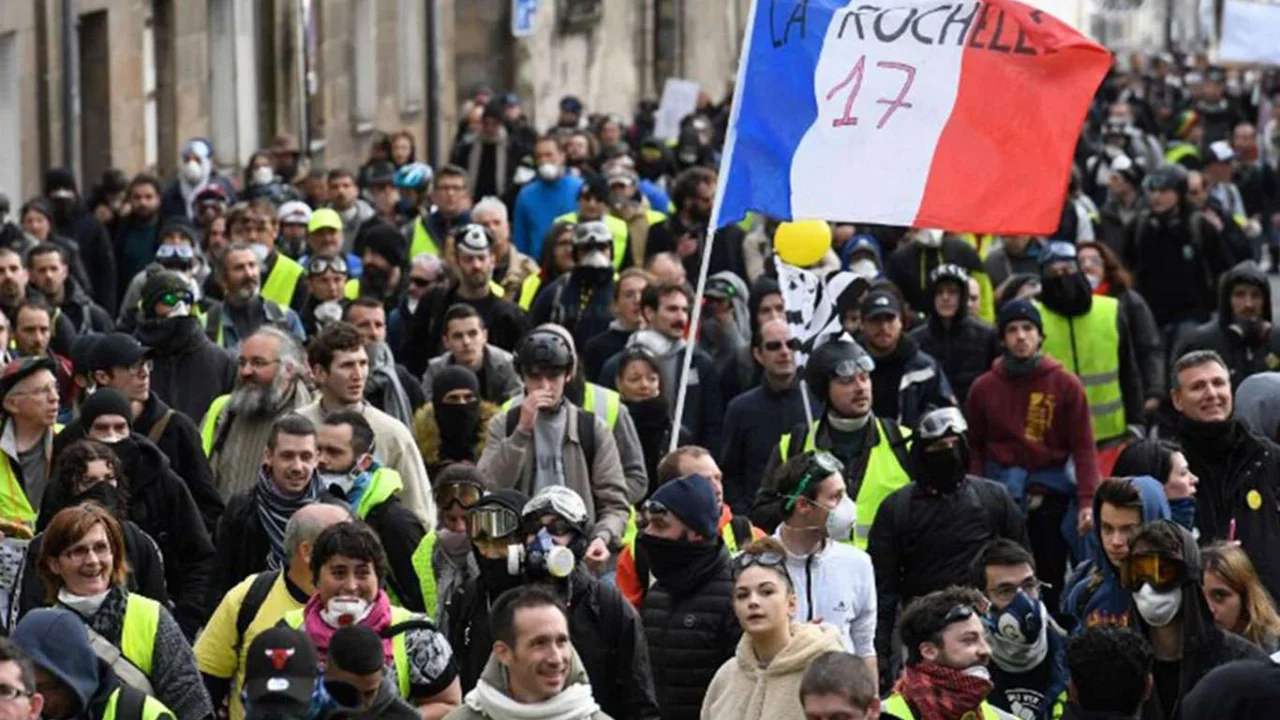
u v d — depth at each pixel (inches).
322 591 737.0
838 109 951.6
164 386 1082.7
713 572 803.4
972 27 943.0
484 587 778.8
